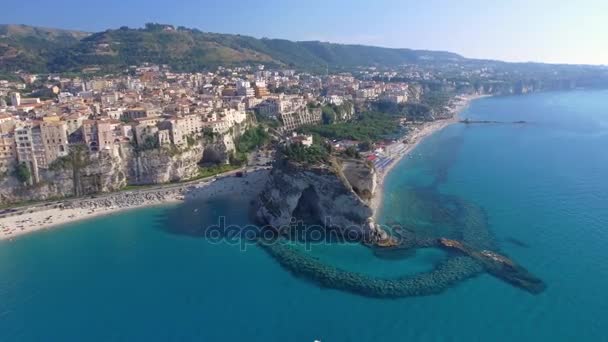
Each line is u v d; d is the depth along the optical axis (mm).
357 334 90812
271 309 100125
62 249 132500
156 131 186750
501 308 96500
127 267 120938
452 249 122562
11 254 129625
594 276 107312
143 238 138875
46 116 188125
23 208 158500
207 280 113250
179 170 189250
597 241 125562
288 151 153250
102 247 133375
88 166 170750
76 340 92438
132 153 182250
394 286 106062
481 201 161125
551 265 112812
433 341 87750
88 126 173250
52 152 166500
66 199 167000
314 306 100625
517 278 107062
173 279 114250
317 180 139500
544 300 98625
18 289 111438
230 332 92750
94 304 104375
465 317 94125
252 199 170500
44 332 95125
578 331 88688
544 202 158375
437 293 102812
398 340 88688
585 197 162750
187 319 97625
